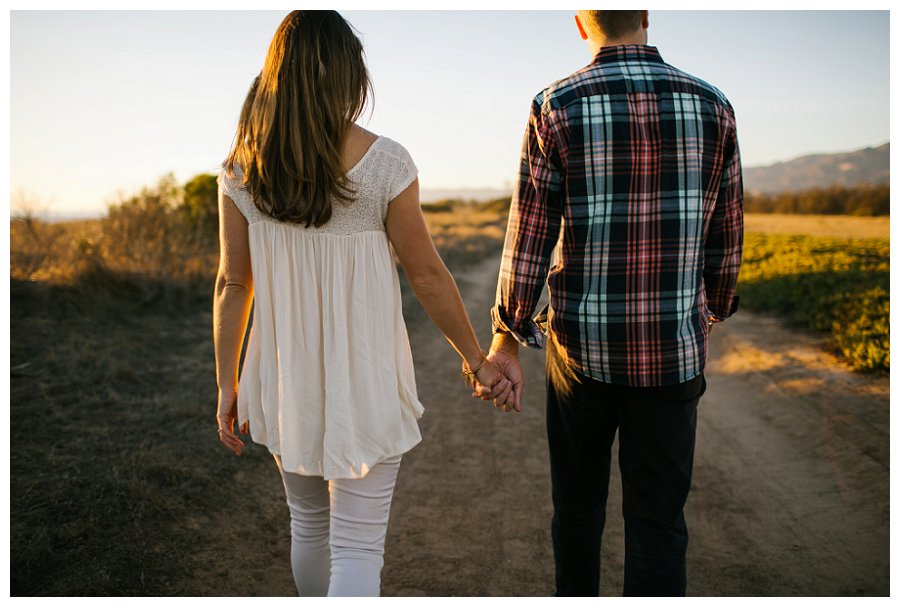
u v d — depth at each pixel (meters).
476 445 3.99
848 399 4.17
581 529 1.93
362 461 1.58
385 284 1.60
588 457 1.86
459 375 5.62
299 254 1.58
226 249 1.63
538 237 1.70
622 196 1.61
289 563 2.60
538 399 4.97
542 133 1.63
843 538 2.72
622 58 1.66
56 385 4.09
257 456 3.49
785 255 12.91
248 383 1.67
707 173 1.64
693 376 1.68
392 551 2.75
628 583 1.74
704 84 1.66
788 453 3.65
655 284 1.64
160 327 5.90
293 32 1.49
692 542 2.78
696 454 3.75
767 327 6.95
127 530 2.63
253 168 1.52
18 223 6.59
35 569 2.31
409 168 1.56
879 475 3.12
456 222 35.84
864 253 12.51
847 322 6.18
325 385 1.59
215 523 2.82
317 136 1.47
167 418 3.81
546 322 1.89
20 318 5.43
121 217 7.62
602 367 1.68
